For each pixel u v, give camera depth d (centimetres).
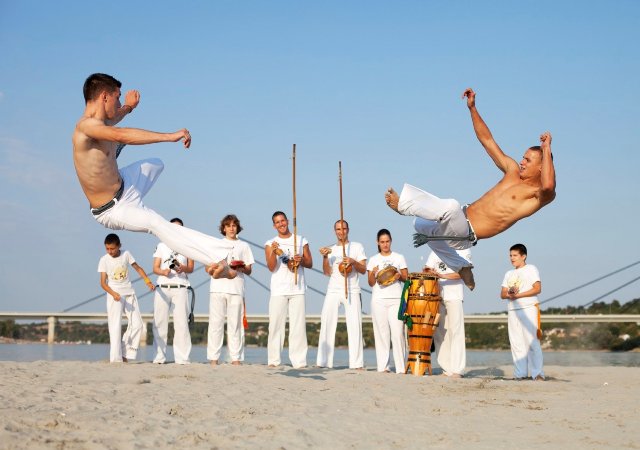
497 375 1286
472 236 782
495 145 790
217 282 1170
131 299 1215
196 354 2530
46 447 480
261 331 4647
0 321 5400
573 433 604
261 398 747
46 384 784
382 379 993
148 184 719
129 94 709
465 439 575
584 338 4691
